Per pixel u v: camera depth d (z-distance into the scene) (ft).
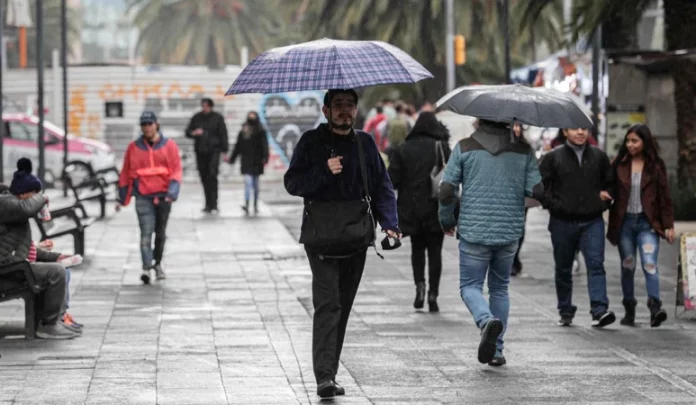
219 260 121.70
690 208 148.66
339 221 58.70
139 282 105.09
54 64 291.99
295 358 69.82
